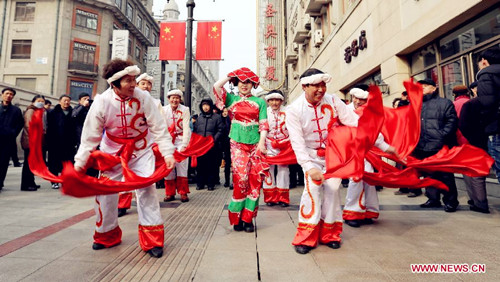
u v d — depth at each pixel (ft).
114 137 7.17
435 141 12.01
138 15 92.58
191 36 22.63
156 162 8.64
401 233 8.77
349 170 6.32
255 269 6.05
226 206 12.66
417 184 8.61
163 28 23.40
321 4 36.65
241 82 9.29
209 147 15.21
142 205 7.06
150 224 6.96
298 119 7.63
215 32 23.48
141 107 7.00
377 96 6.56
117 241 7.60
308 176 7.43
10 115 15.31
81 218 10.16
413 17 18.22
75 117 16.43
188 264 6.33
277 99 14.25
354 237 8.42
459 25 15.71
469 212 11.44
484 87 9.98
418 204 13.26
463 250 7.23
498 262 6.45
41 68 67.36
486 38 14.14
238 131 9.16
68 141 16.66
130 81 6.51
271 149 14.30
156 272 5.92
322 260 6.60
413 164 8.63
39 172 6.34
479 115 10.25
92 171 11.97
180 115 13.94
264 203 14.12
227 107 9.68
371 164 10.53
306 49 48.14
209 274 5.79
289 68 62.59
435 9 16.17
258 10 52.24
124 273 5.86
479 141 10.64
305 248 7.06
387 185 8.52
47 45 68.13
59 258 6.60
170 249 7.27
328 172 6.61
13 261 6.39
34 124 6.40
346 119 7.88
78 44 71.67
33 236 8.14
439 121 12.07
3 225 9.18
